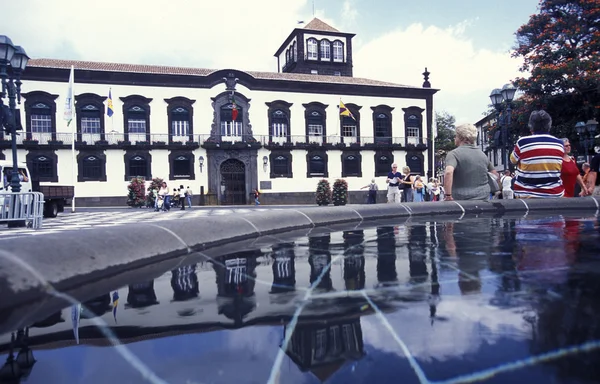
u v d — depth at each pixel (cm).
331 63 4216
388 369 58
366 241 211
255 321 82
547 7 2102
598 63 1847
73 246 128
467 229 257
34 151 2842
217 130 3219
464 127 455
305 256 167
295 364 61
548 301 89
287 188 3375
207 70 3453
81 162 2934
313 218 315
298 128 3441
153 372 60
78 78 2934
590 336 68
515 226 268
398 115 3672
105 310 92
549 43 2098
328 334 73
